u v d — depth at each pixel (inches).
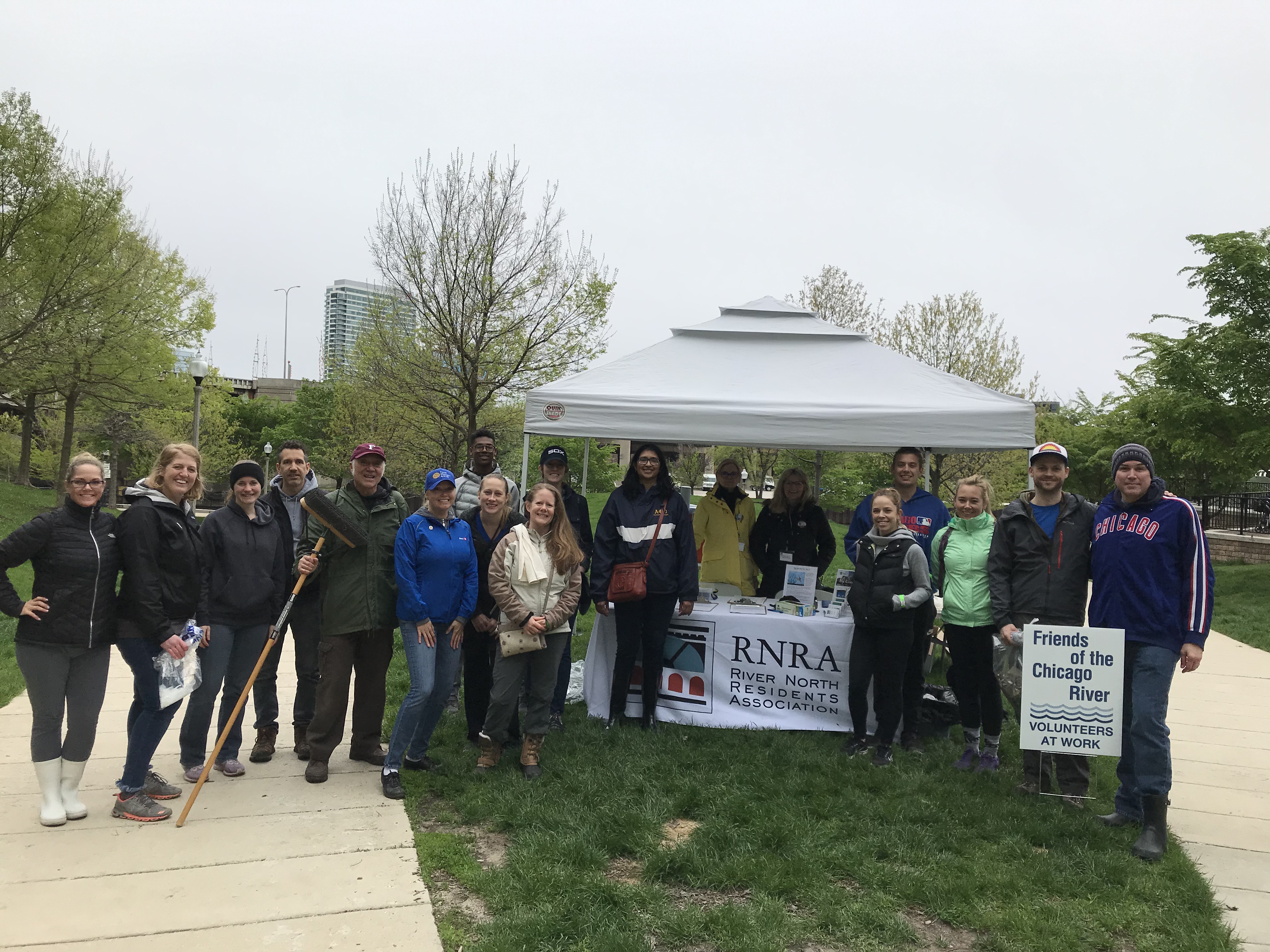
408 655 172.9
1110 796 186.1
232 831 153.3
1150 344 633.6
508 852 146.6
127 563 149.2
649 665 217.9
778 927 123.8
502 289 550.9
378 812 163.8
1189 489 901.8
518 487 239.0
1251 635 422.3
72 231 613.0
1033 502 184.5
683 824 162.7
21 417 1235.9
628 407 230.7
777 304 284.5
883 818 165.0
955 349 751.1
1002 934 124.6
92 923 121.0
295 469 190.7
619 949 116.6
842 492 860.0
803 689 226.7
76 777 154.6
